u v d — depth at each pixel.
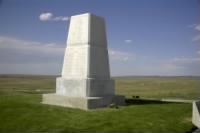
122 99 13.03
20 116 9.67
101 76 12.97
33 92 19.39
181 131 8.28
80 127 8.45
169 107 12.14
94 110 10.98
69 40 13.33
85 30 12.68
